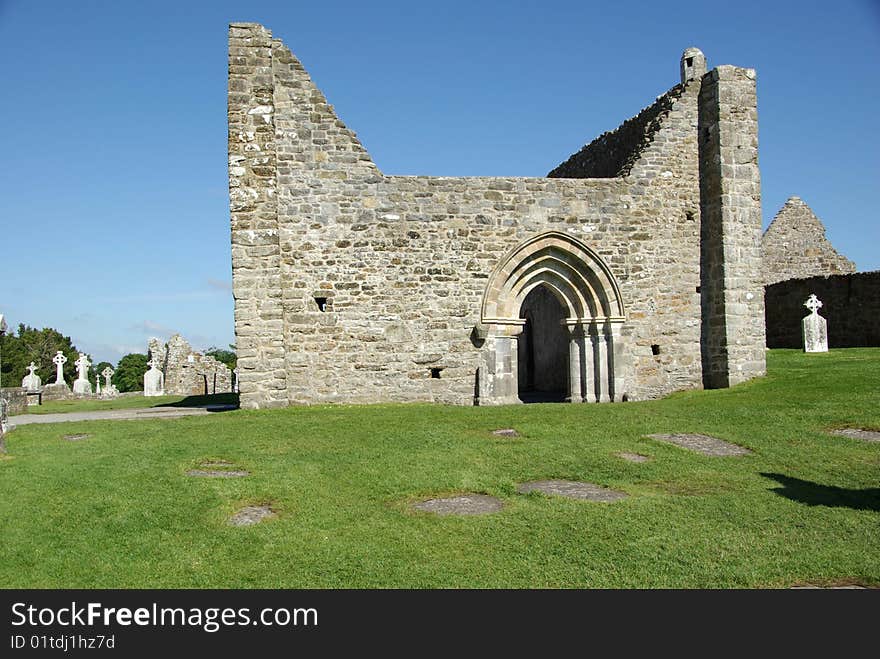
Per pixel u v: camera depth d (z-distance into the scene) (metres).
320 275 19.09
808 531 8.98
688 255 21.06
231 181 18.52
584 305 20.75
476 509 9.88
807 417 15.04
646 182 20.84
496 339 19.86
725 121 20.58
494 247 19.97
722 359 20.53
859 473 11.54
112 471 11.41
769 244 34.12
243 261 18.52
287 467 11.75
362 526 9.21
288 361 18.91
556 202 20.33
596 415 15.88
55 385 42.91
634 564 7.99
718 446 13.26
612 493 10.61
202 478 11.07
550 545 8.52
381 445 13.22
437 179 19.73
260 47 18.78
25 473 11.28
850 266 34.28
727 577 7.66
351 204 19.27
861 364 20.70
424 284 19.56
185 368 39.34
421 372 19.48
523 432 14.22
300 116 19.11
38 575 7.84
